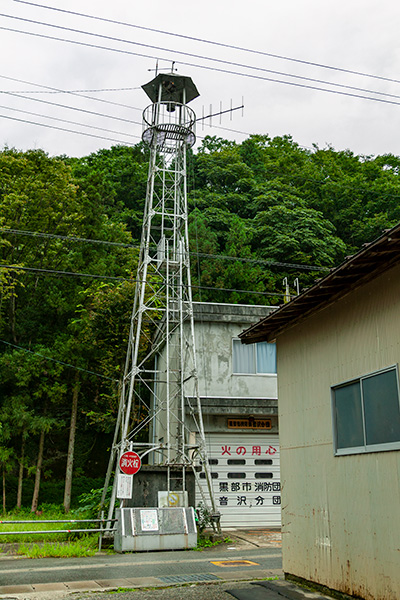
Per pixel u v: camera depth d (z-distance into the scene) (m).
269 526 17.31
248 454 17.89
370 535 6.62
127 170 38.97
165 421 20.28
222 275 31.39
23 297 26.19
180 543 12.93
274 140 52.84
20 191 24.41
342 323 7.68
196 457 17.22
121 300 22.52
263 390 18.83
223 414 17.83
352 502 7.06
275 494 17.77
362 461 6.92
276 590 7.88
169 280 18.28
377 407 6.75
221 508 17.16
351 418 7.36
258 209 37.97
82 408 26.73
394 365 6.46
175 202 18.20
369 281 7.01
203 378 18.44
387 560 6.25
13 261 24.72
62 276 25.56
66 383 24.73
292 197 37.75
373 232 35.88
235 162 42.38
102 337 23.31
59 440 27.34
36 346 24.16
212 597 7.65
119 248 27.62
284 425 9.22
